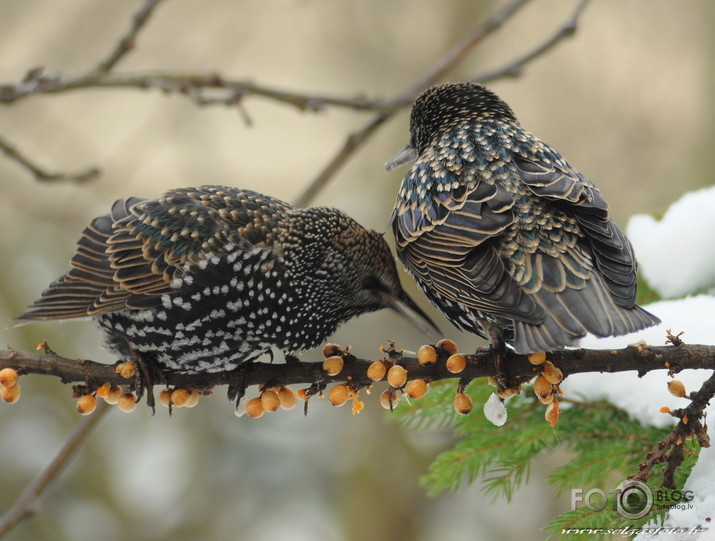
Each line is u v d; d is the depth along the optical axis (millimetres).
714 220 8070
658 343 7031
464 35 17406
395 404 6219
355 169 17312
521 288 6219
